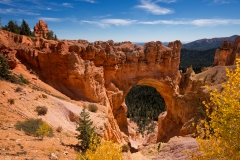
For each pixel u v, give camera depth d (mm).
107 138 25703
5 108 20156
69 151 16422
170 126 48812
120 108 51594
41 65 35844
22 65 33875
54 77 36500
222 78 49344
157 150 30375
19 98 22734
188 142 26516
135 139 63375
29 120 19703
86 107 33156
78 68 36406
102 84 41906
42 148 15164
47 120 22156
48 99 26375
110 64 46688
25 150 13891
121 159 10906
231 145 9023
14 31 47875
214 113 9633
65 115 25938
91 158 10789
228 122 8984
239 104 9039
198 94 39250
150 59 54094
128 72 52188
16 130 17234
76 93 36469
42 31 55031
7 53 32906
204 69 69188
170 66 56906
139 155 29953
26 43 37125
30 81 31266
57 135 19906
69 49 41312
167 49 56031
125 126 52844
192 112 39406
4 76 25969
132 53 51750
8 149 13219
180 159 21766
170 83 55469
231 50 68562
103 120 29547
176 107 46812
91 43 50812
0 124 17219
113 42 54625
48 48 37688
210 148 9812
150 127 86938
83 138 18500
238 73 9117
